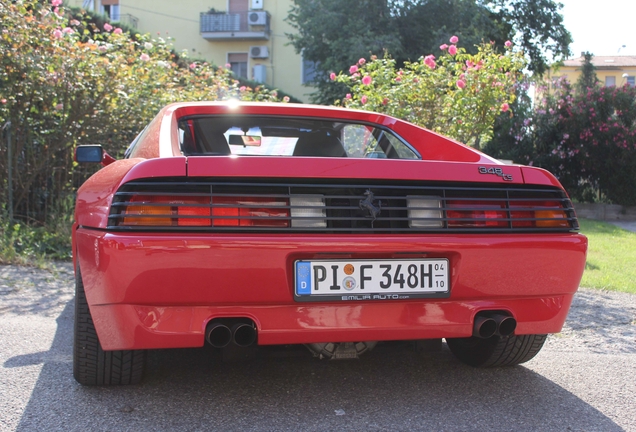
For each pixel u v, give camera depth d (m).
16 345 3.29
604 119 14.87
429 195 2.41
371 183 2.36
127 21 28.70
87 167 7.23
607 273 6.45
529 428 2.36
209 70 8.88
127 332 2.20
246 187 2.24
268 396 2.65
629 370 3.17
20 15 6.55
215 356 3.22
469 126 6.67
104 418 2.36
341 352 2.60
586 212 15.05
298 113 3.29
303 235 2.26
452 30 20.34
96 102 6.90
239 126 3.20
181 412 2.44
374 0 20.17
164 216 2.16
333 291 2.30
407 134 3.38
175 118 3.07
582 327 4.17
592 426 2.40
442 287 2.40
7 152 6.73
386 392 2.73
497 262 2.41
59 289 4.82
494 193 2.49
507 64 6.76
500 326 2.46
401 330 2.37
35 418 2.34
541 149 15.48
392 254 2.35
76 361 2.55
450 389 2.79
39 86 6.66
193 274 2.16
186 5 28.92
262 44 28.83
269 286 2.22
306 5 21.45
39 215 7.07
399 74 7.05
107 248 2.14
